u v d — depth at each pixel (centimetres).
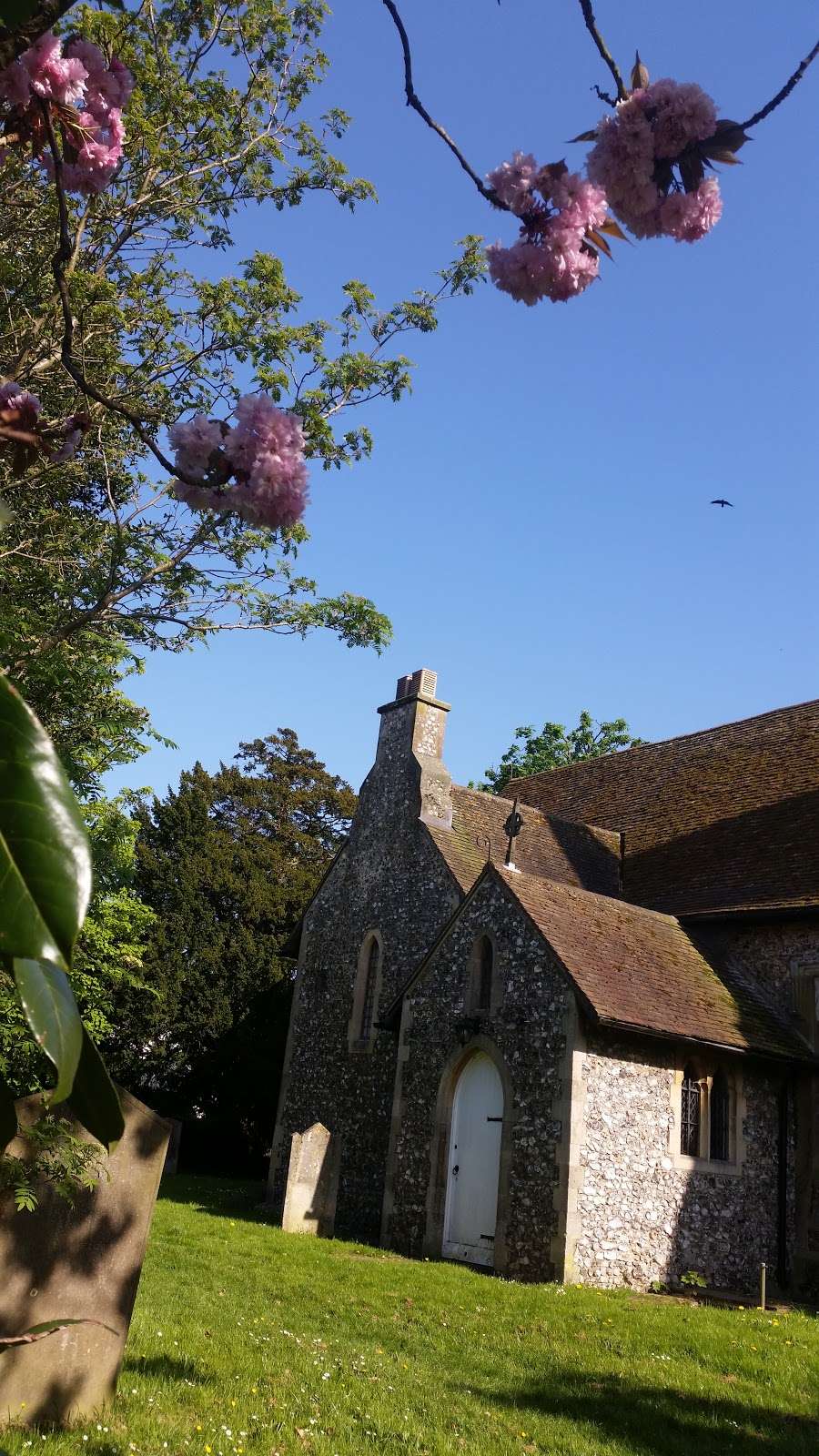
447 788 1955
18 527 1139
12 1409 532
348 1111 1823
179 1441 523
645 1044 1347
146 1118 606
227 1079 2516
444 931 1562
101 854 1148
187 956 2589
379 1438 576
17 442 240
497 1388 721
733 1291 1276
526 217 304
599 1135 1267
